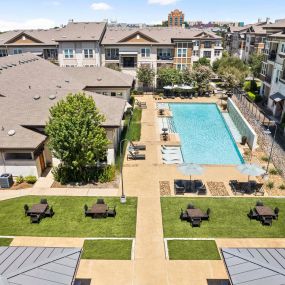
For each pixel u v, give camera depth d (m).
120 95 45.69
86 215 20.75
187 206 20.84
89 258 16.86
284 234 18.95
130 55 59.59
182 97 53.34
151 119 42.47
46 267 10.63
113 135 27.39
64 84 39.69
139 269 16.14
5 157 25.58
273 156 28.81
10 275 10.04
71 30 62.12
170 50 60.94
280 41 40.47
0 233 19.02
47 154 27.86
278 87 41.44
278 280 9.98
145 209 21.45
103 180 25.22
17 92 32.34
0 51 65.44
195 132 38.66
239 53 103.69
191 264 16.47
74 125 23.36
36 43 64.00
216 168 28.11
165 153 31.62
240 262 11.09
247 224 19.88
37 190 24.25
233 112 41.94
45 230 19.28
